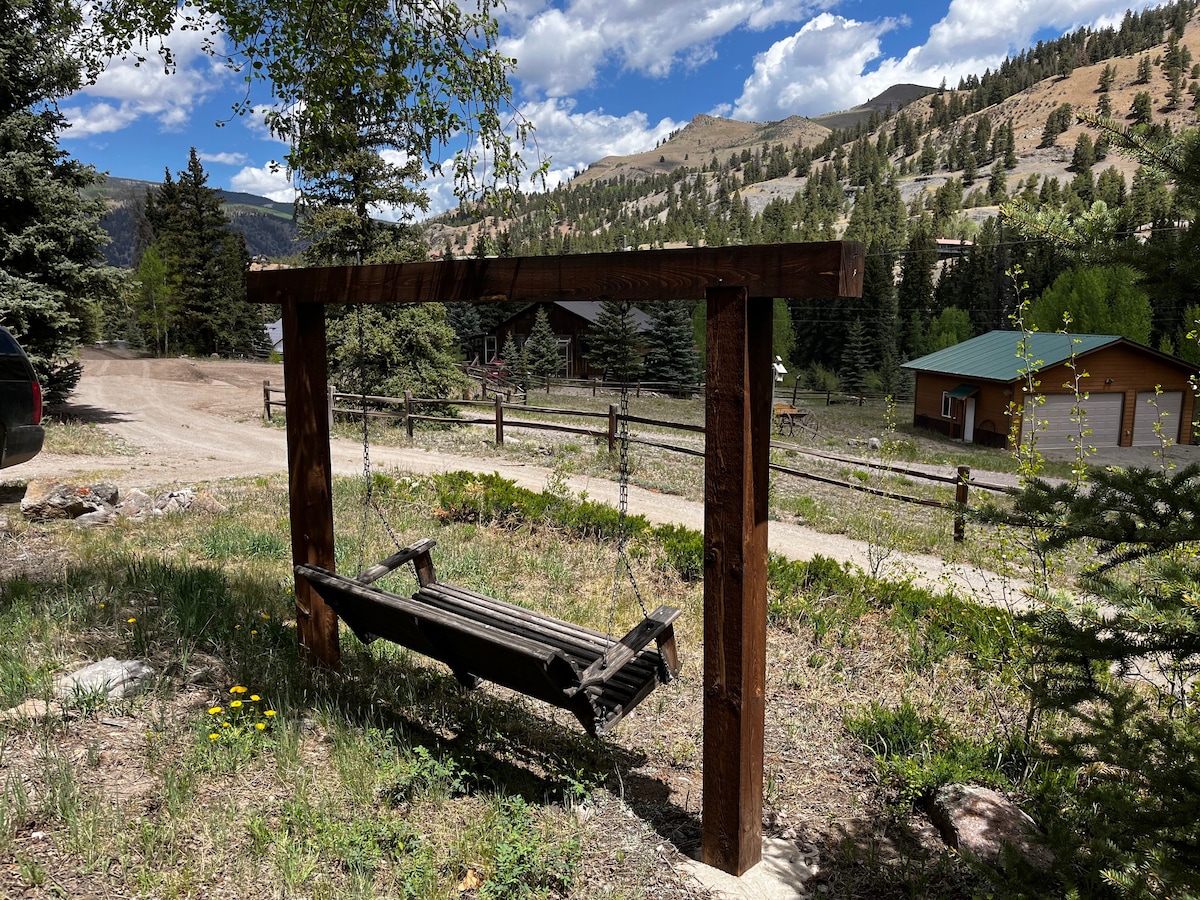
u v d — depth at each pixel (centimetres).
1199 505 253
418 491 1124
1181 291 265
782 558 820
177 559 722
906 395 5319
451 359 2248
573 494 1277
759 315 325
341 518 983
